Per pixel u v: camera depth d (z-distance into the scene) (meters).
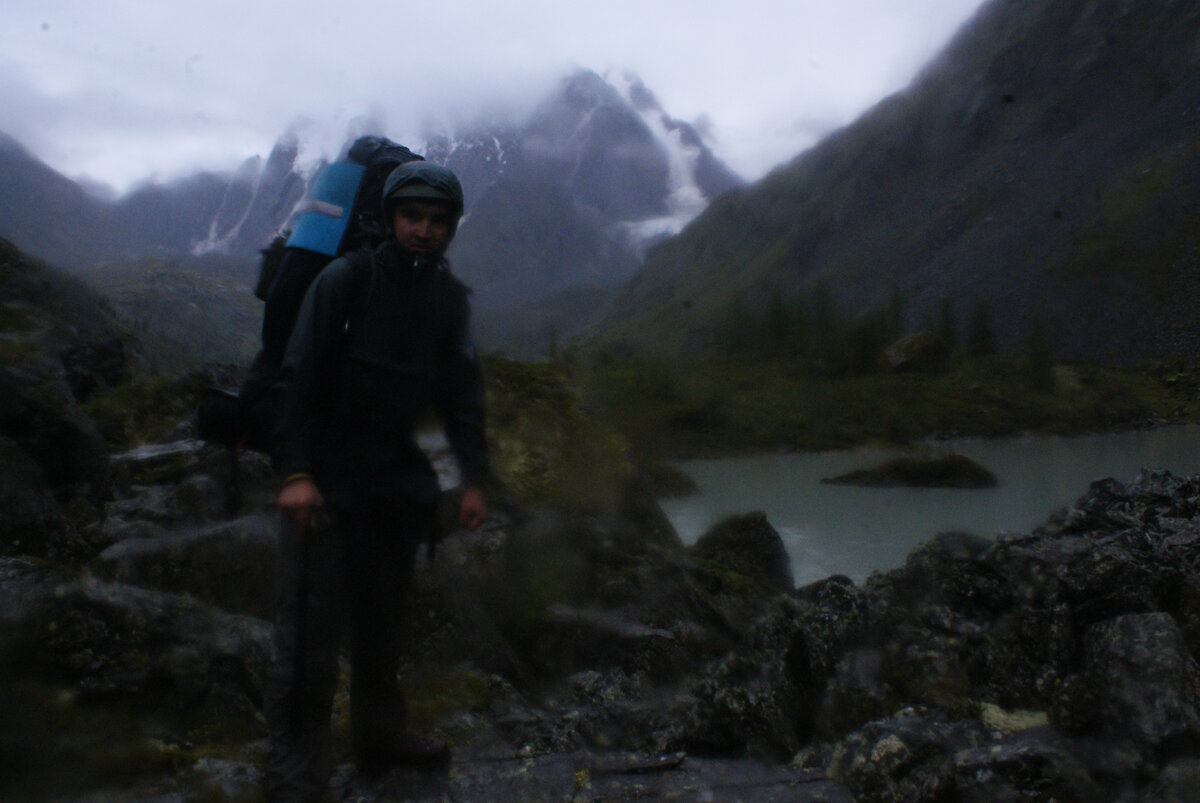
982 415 23.06
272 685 1.99
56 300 4.90
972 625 2.55
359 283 1.96
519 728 2.64
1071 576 2.45
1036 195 107.69
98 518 3.18
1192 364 48.75
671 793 2.14
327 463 1.97
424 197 1.95
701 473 8.98
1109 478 4.09
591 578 3.66
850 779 2.15
